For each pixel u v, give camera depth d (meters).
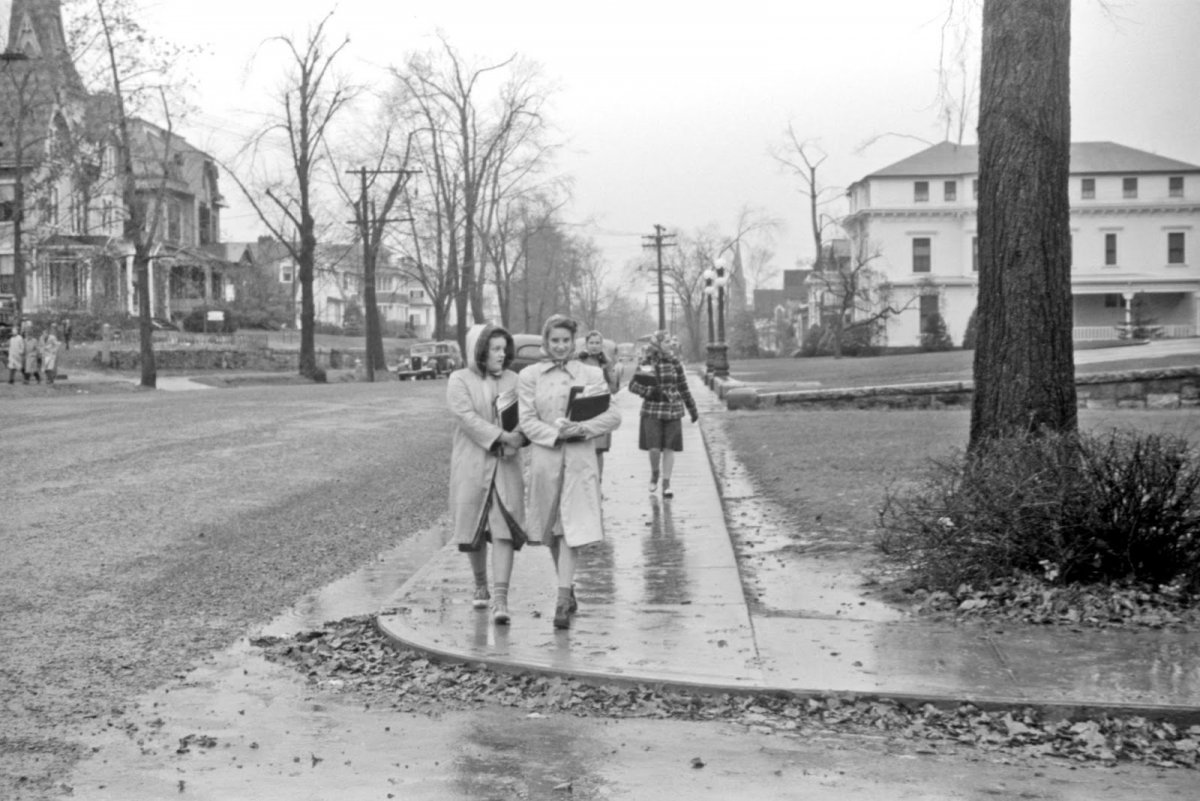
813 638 8.38
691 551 11.66
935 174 78.12
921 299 78.44
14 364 44.25
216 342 74.81
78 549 12.62
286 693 7.60
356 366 77.50
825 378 44.91
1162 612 8.80
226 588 10.88
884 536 10.69
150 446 22.05
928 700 7.00
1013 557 9.42
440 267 68.75
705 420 29.47
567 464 8.83
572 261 106.38
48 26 50.81
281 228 59.44
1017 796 5.76
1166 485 9.26
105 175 52.44
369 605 10.16
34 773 6.08
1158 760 6.31
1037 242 10.97
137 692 7.63
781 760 6.29
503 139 65.06
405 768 6.17
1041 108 10.97
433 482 18.95
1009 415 10.98
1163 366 34.12
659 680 7.38
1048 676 7.38
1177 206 76.00
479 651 8.09
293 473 19.27
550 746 6.52
